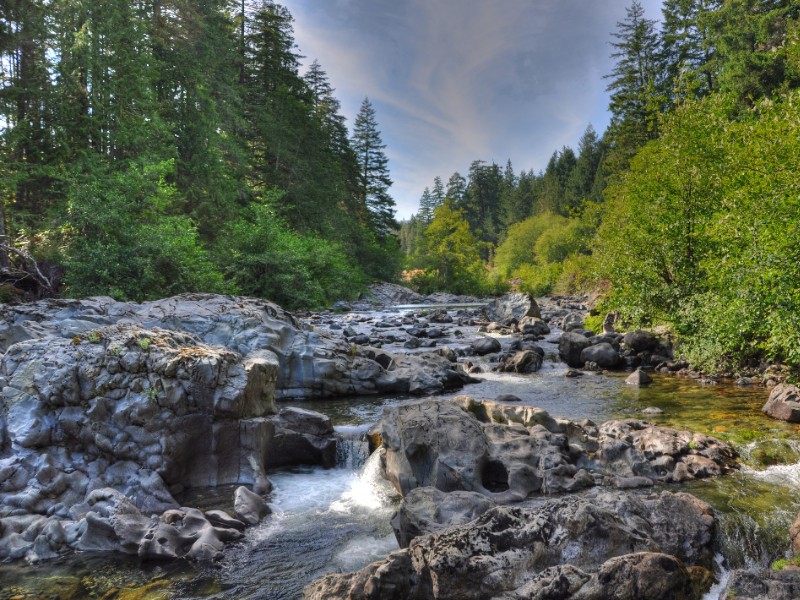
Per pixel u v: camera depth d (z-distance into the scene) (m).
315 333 14.75
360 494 7.79
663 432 8.46
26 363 7.55
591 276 21.45
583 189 90.75
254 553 5.95
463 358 18.25
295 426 9.26
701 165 15.22
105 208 19.20
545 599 4.11
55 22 21.95
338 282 41.38
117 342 7.82
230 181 33.62
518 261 81.50
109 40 22.77
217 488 7.65
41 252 19.59
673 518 5.48
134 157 23.89
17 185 20.36
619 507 5.54
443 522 5.56
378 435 9.06
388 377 14.20
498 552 4.54
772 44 32.41
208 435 7.82
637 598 4.09
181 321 13.41
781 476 7.21
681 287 15.66
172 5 29.94
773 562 5.16
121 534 5.94
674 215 15.79
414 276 69.50
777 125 10.18
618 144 51.34
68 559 5.74
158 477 6.99
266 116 42.19
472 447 7.45
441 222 67.56
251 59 44.84
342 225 51.47
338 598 4.47
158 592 5.14
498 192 115.00
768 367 13.04
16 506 6.40
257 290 29.44
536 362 16.66
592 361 16.70
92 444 7.14
